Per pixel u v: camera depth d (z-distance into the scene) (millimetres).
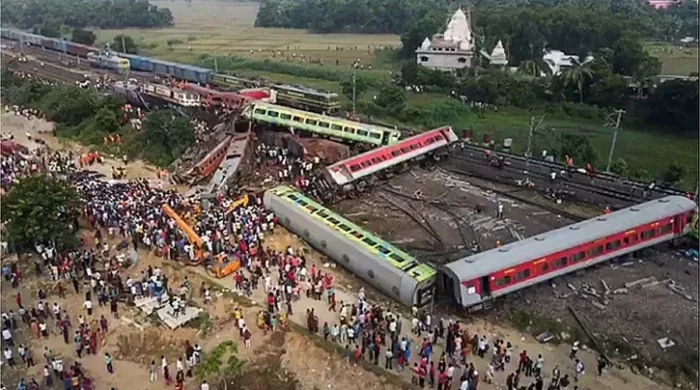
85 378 35969
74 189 54031
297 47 189250
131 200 57969
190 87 97688
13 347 39781
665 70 138000
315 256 51312
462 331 39344
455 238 53469
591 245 45969
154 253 49875
